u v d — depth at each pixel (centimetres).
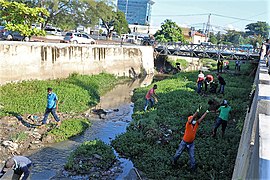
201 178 977
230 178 959
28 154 1180
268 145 375
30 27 2462
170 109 1761
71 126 1487
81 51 2670
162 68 4378
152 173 1041
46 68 2262
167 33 5856
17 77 2005
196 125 1012
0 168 1018
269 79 1066
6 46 1914
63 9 4097
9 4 2302
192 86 2523
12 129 1355
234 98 2141
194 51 3731
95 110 1891
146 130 1398
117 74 3284
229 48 3612
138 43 4734
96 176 1030
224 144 1207
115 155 1202
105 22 5419
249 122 797
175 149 1206
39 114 1592
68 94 1995
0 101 1633
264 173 311
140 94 2391
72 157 1127
